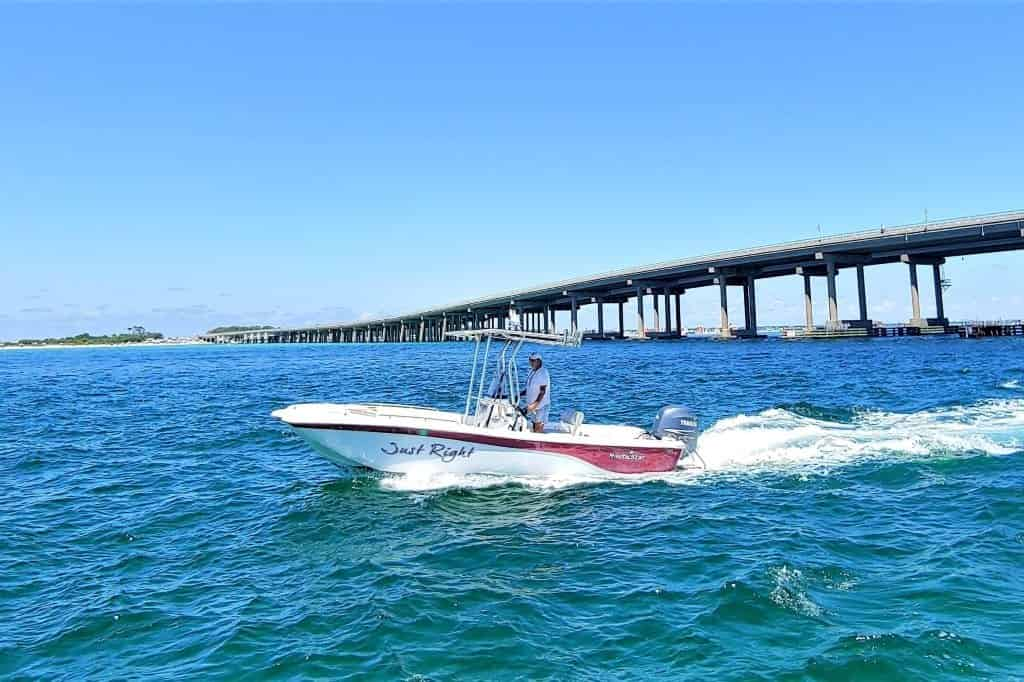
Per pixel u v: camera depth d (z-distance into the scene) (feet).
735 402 72.84
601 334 425.28
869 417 57.62
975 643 17.97
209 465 46.01
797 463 41.29
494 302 383.04
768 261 270.46
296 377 144.66
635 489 36.27
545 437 37.73
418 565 25.64
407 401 86.58
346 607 21.89
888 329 275.18
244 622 21.06
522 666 17.71
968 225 198.59
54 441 58.49
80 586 24.64
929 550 25.31
